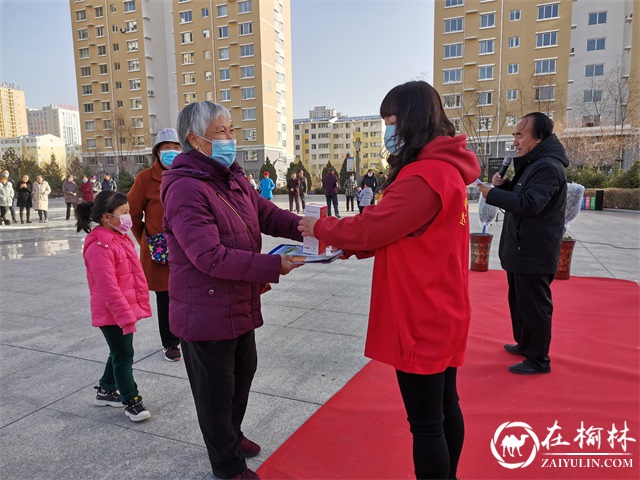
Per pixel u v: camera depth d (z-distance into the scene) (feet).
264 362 11.51
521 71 134.10
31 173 164.04
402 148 5.57
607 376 10.32
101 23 183.42
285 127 191.01
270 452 7.86
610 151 90.79
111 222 9.07
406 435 8.12
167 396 9.95
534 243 10.15
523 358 11.43
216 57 172.55
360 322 14.47
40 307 16.78
